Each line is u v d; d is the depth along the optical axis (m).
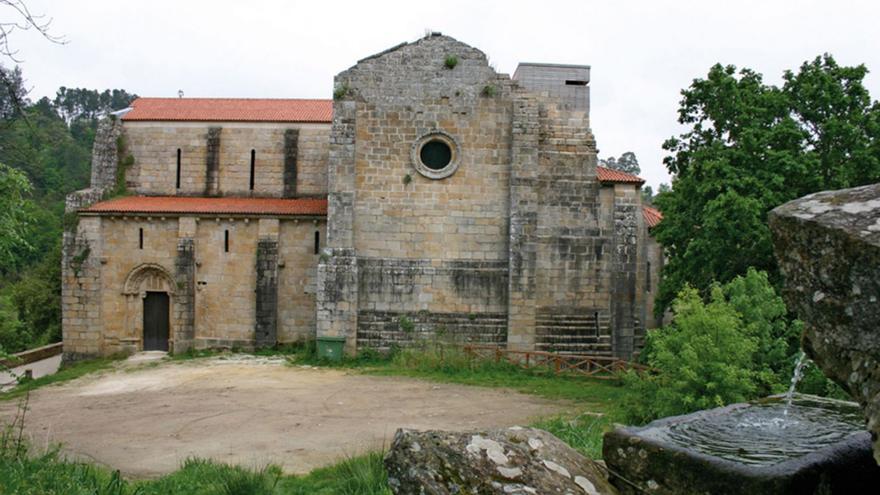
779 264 5.63
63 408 25.52
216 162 42.84
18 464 13.50
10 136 18.53
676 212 31.05
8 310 27.61
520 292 34.81
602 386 28.86
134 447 19.66
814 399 8.63
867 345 4.96
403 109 35.59
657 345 18.72
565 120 36.38
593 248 35.94
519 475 6.36
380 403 25.45
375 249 35.56
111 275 38.66
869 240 4.96
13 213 16.75
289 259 38.81
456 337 35.22
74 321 38.09
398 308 35.50
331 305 34.56
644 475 6.57
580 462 6.88
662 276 33.03
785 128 27.08
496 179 35.75
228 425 22.31
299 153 43.19
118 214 38.22
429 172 35.59
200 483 14.57
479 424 22.02
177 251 38.41
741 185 26.66
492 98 35.66
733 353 17.83
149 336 39.03
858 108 28.28
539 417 22.62
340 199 34.94
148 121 42.88
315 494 13.85
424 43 35.72
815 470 5.77
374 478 14.04
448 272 35.53
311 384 29.20
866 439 6.40
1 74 15.99
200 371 32.84
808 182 26.75
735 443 6.68
